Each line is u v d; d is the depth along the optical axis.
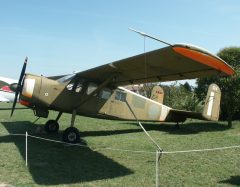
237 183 6.81
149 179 7.00
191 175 7.34
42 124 14.94
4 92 24.75
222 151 9.68
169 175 7.32
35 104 10.71
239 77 14.06
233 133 13.05
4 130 12.94
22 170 7.36
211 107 14.12
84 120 16.81
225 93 14.62
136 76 10.49
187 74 8.68
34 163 8.00
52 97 10.87
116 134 12.75
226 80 14.29
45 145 10.23
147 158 8.82
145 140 11.36
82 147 10.09
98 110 11.96
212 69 7.66
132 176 7.18
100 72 10.67
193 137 12.00
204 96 15.64
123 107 12.76
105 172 7.44
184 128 14.45
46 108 10.99
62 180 6.74
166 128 14.45
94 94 11.23
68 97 11.13
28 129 13.31
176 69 8.50
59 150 9.56
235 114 16.95
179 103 20.00
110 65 9.60
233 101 14.34
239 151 9.70
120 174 7.31
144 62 8.60
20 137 11.48
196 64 7.54
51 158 8.57
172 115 14.48
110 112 12.35
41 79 10.74
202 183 6.79
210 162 8.46
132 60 8.66
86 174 7.23
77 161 8.36
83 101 11.28
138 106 13.29
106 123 15.75
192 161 8.54
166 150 9.77
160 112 14.09
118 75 10.75
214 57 6.89
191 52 6.77
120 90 12.59
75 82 11.23
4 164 7.79
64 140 10.55
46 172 7.28
